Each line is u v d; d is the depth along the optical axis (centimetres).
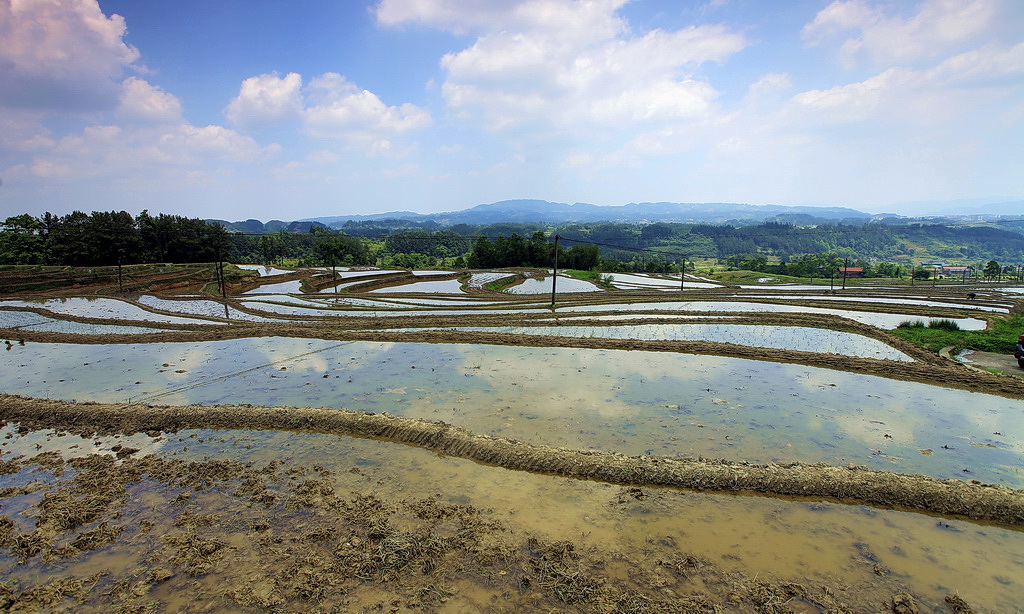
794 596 594
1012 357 1761
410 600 593
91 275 4856
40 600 607
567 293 4259
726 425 1101
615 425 1099
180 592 618
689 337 2127
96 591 624
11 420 1197
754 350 1741
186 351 1872
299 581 630
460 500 807
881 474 831
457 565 650
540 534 711
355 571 642
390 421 1080
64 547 713
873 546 689
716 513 762
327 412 1138
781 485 816
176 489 867
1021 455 956
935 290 5303
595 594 594
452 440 993
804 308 3180
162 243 7275
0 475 938
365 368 1598
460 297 3931
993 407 1217
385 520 748
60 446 1063
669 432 1062
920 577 629
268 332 2120
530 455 916
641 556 662
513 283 5903
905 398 1283
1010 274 9850
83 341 2061
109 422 1157
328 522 753
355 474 904
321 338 2069
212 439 1073
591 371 1535
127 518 781
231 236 9612
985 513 754
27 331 2225
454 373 1524
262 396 1345
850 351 1858
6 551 708
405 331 2117
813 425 1101
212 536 728
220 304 3509
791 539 702
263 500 818
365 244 12306
